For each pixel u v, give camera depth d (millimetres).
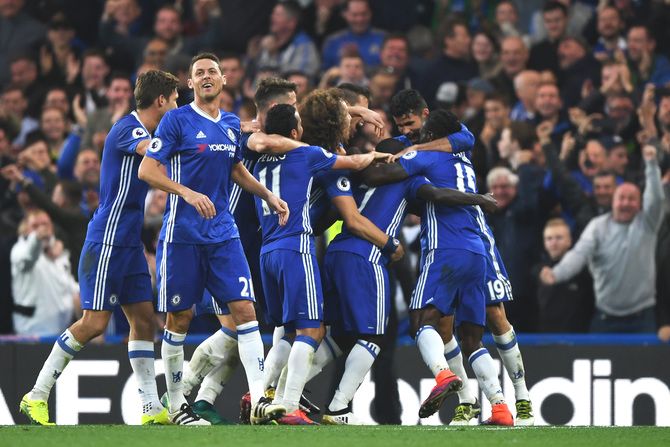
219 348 25672
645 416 31797
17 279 35844
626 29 43375
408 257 30969
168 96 24484
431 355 23688
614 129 37688
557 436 20328
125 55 46438
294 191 23984
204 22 47562
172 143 23297
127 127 24047
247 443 18344
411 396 31797
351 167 24125
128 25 47000
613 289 33969
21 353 32188
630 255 33844
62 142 42531
